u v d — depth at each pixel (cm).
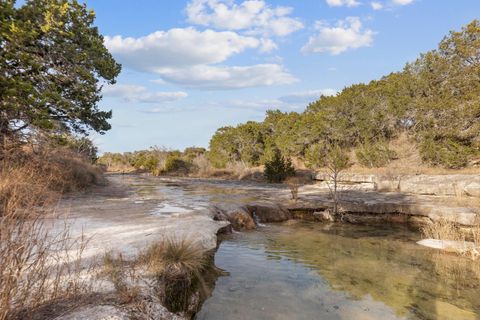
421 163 2145
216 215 986
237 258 702
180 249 504
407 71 2505
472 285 573
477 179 1450
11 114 1133
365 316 448
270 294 510
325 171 2408
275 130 3600
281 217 1241
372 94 2673
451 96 1997
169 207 1021
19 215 339
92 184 1692
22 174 549
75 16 1384
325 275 610
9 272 285
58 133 1331
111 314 302
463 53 2036
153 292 381
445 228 947
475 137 1859
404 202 1285
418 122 2231
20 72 1268
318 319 433
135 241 575
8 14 1233
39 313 292
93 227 683
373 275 617
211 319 422
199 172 3753
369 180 1922
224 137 3725
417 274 629
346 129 2627
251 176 3092
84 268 424
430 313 464
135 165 4831
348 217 1234
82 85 1425
